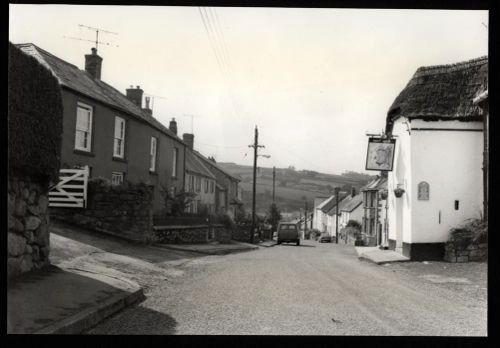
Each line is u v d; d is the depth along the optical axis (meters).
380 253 19.67
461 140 17.42
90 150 18.69
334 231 73.69
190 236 23.06
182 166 31.80
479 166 17.34
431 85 17.94
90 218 16.12
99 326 6.38
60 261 9.73
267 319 7.09
